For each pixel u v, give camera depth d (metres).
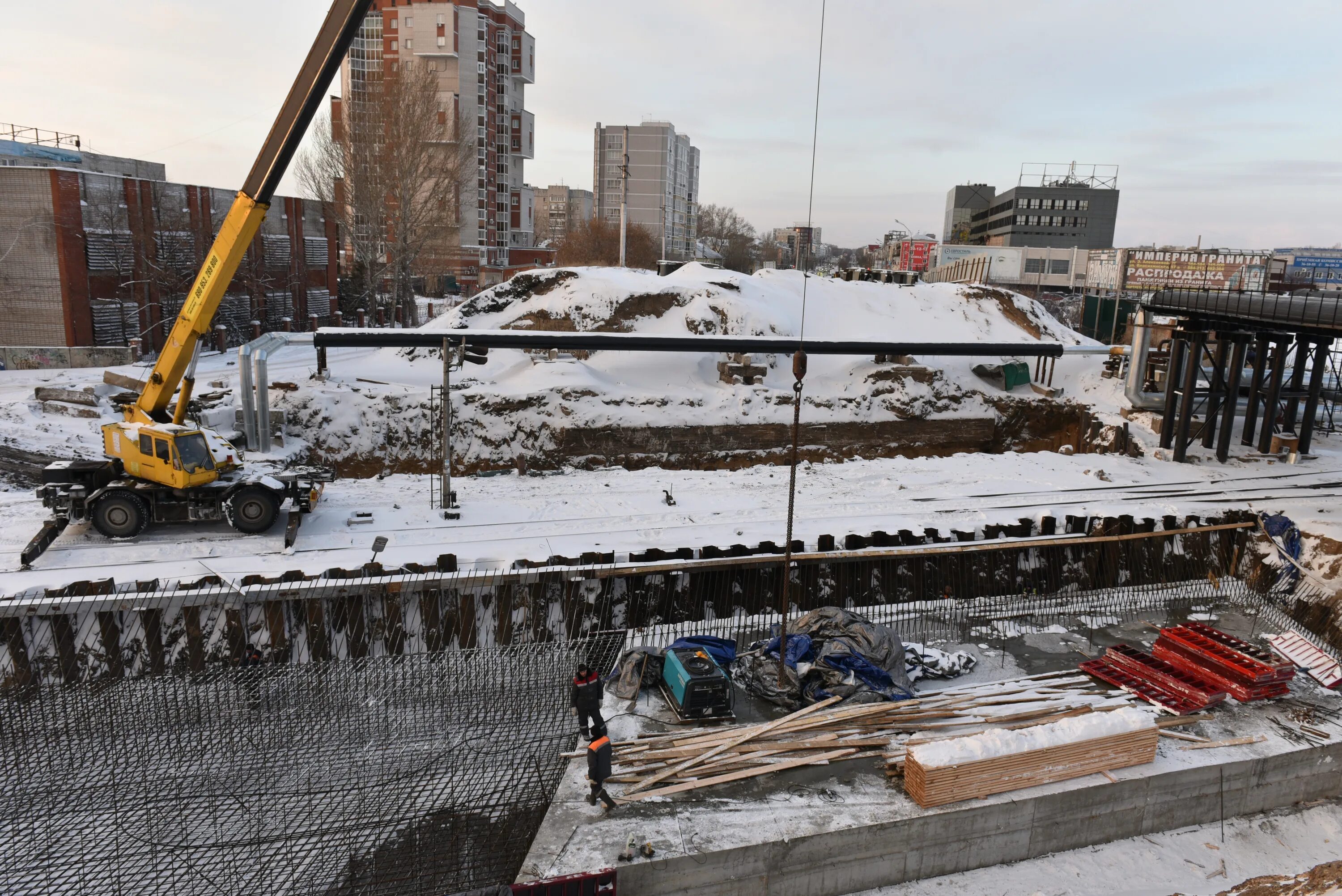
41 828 14.20
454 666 18.58
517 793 14.91
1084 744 15.22
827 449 38.62
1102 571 25.48
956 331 48.81
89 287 42.34
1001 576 24.53
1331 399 39.00
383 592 19.56
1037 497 28.56
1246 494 28.91
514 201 115.00
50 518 23.56
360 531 23.81
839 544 23.97
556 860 12.88
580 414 35.88
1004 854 14.93
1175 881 14.80
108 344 43.50
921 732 16.55
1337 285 82.38
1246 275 60.00
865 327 48.09
